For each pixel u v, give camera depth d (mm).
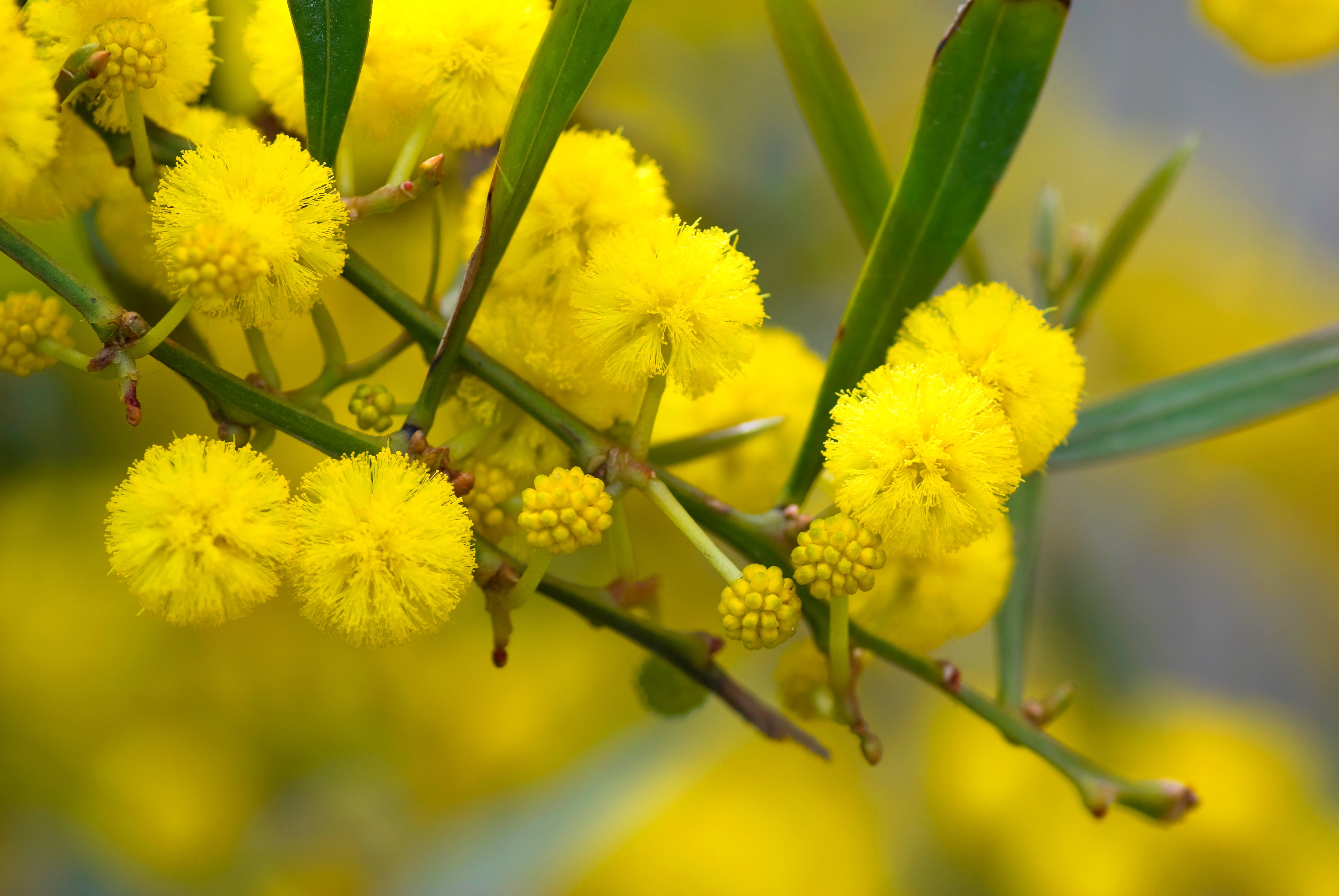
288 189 274
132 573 272
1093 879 490
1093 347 651
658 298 279
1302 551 630
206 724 467
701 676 291
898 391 277
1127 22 607
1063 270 331
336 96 281
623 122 437
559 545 276
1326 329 329
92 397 437
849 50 587
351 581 274
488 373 284
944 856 510
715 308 279
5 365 283
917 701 531
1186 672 640
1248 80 616
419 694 485
